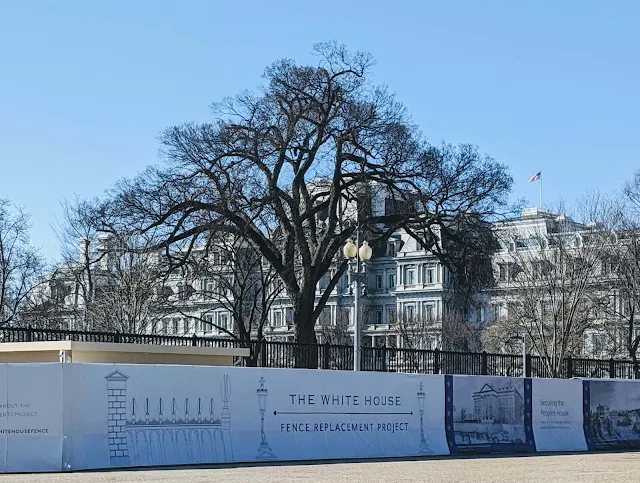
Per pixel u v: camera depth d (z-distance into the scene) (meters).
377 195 55.25
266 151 48.88
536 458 27.50
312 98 48.75
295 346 32.88
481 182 51.97
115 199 48.28
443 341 99.75
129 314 54.50
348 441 25.94
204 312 82.88
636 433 34.84
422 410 27.98
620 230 65.62
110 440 21.55
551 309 68.25
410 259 131.50
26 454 20.66
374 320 134.62
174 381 22.78
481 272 53.50
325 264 51.75
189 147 48.25
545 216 71.38
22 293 64.50
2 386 20.88
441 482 18.30
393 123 50.91
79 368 21.33
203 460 22.91
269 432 24.33
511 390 30.73
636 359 66.38
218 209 47.25
